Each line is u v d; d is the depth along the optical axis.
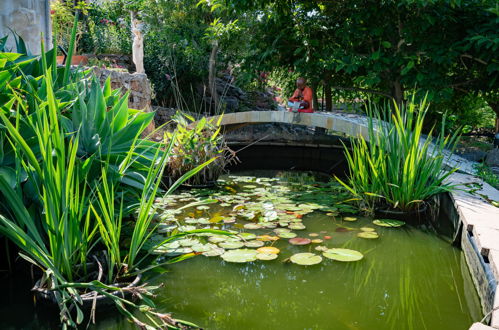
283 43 7.92
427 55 6.25
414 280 2.76
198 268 2.84
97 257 2.69
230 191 5.05
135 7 10.45
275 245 3.28
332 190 5.19
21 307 2.29
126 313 2.08
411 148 3.97
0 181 2.21
